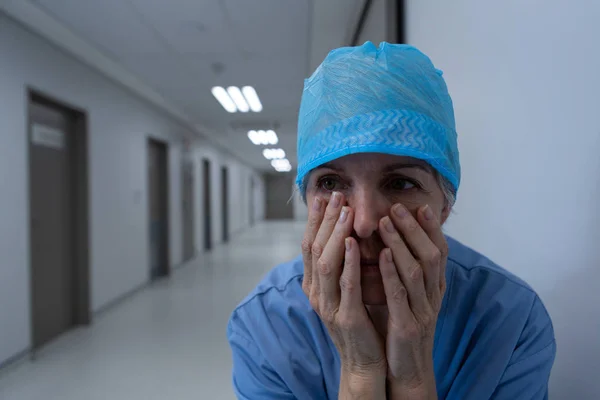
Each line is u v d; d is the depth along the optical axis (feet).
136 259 15.01
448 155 1.89
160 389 7.26
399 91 1.74
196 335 10.16
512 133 2.77
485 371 2.01
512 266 2.82
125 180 14.11
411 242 1.65
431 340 1.77
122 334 10.32
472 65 3.41
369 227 1.65
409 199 1.77
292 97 15.34
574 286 2.14
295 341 2.21
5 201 7.98
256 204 56.80
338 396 1.95
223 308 12.74
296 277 2.37
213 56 10.90
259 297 2.34
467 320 2.16
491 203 3.13
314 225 1.84
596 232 1.94
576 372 2.17
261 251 26.91
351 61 1.83
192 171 23.17
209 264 21.57
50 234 10.11
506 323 2.05
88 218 11.34
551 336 2.08
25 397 6.99
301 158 1.98
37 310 9.50
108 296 12.63
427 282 1.68
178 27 9.05
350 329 1.71
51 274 10.11
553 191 2.30
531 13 2.46
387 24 5.92
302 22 8.83
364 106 1.72
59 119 10.57
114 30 9.13
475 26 3.33
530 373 2.00
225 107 17.07
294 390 2.12
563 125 2.18
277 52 10.59
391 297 1.67
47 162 10.04
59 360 8.61
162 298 14.19
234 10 8.29
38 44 9.14
